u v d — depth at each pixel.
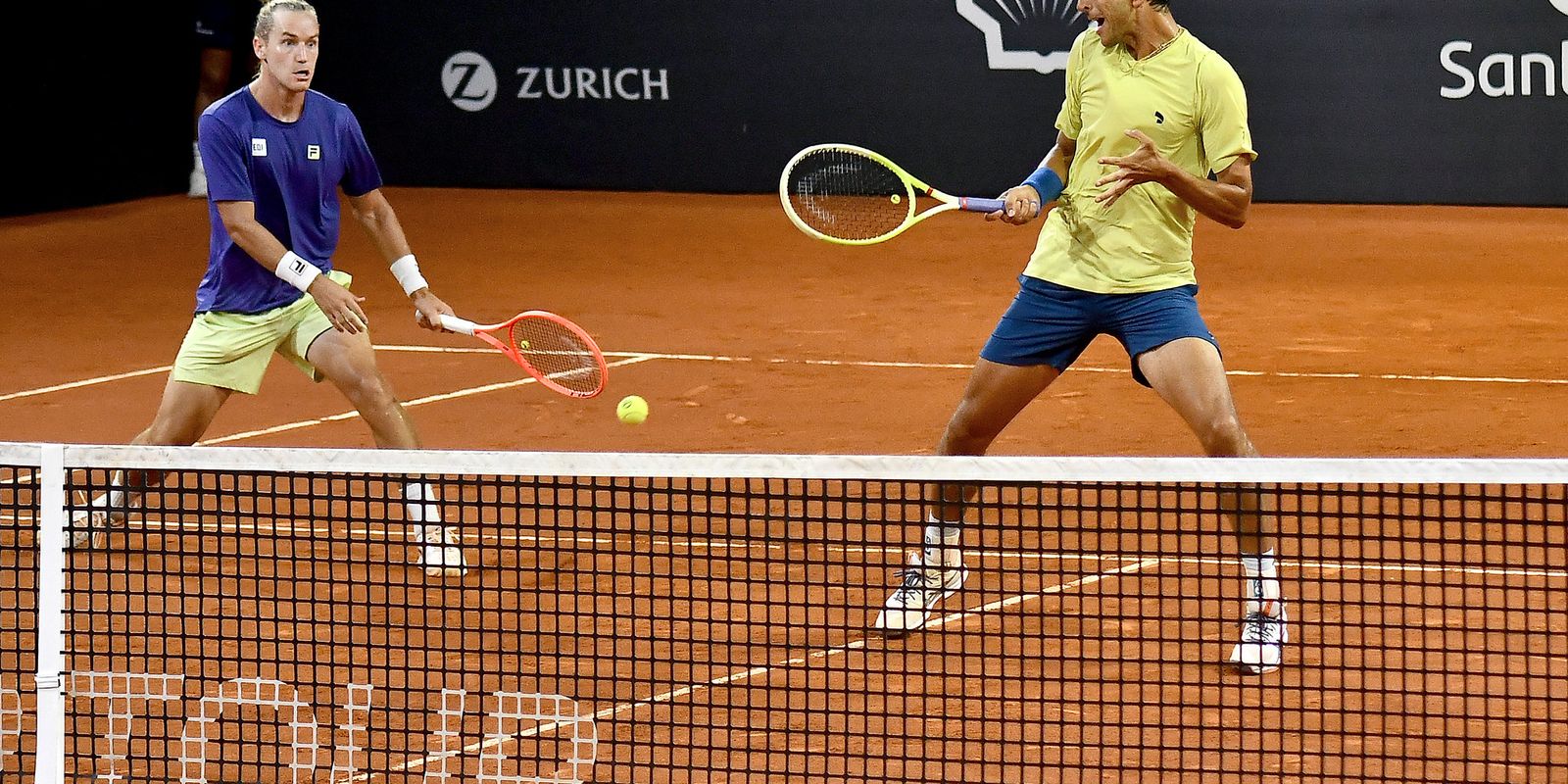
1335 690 11.66
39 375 27.31
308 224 16.91
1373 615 14.33
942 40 46.16
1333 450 21.42
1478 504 17.09
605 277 36.84
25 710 12.80
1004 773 11.38
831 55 46.94
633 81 48.28
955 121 46.50
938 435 22.44
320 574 16.19
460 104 49.47
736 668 13.54
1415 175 44.81
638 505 17.62
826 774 11.05
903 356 28.25
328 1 49.53
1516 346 28.31
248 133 16.20
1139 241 14.55
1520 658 13.37
